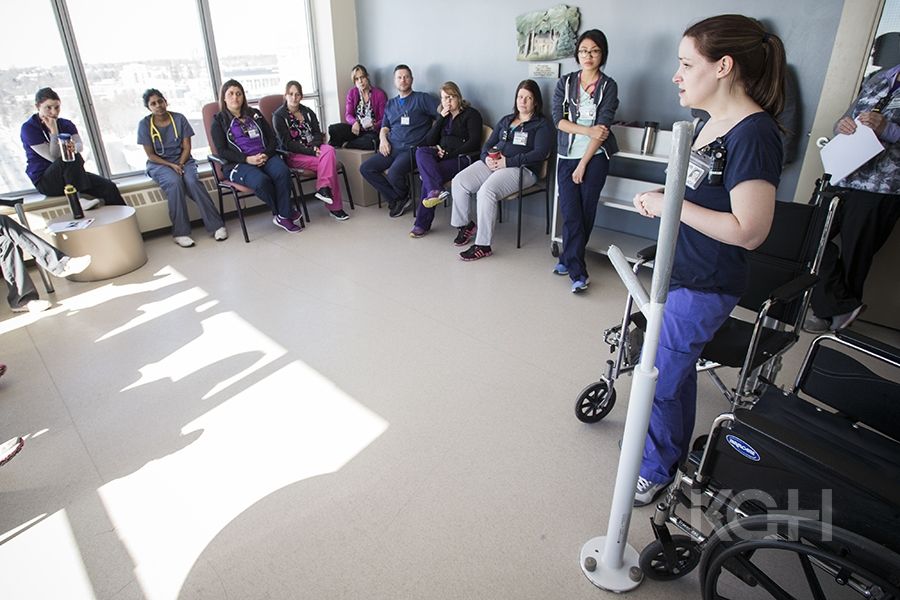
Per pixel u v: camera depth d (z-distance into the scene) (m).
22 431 2.09
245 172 4.00
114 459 1.94
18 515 1.71
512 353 2.57
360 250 3.91
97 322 2.91
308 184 5.16
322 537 1.62
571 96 3.10
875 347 1.39
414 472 1.86
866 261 2.54
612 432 2.04
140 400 2.26
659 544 1.38
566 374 2.40
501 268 3.57
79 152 3.69
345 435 2.04
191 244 4.00
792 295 1.56
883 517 0.93
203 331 2.81
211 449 1.98
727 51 1.18
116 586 1.49
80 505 1.75
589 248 3.54
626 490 1.33
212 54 4.51
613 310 2.98
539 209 4.34
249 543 1.60
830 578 1.47
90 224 3.35
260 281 3.40
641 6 3.30
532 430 2.06
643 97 3.47
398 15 4.67
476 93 4.39
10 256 2.91
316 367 2.48
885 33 2.49
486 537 1.61
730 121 1.25
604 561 1.48
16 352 2.63
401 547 1.58
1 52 3.53
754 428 1.06
